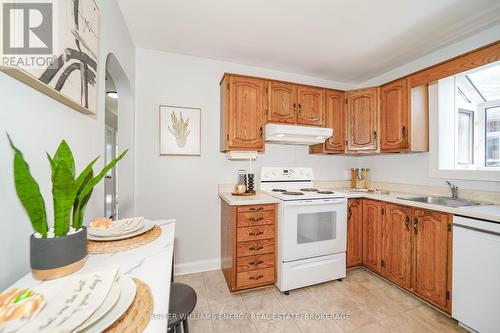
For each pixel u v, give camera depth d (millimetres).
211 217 2350
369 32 1855
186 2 1520
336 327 1478
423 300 1735
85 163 1052
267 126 2166
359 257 2275
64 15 786
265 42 2020
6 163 593
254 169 2518
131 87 1976
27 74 611
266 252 1924
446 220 1543
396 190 2494
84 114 1040
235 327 1481
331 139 2479
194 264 2277
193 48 2129
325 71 2646
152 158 2162
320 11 1601
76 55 876
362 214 2289
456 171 1935
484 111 1986
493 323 1275
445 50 2090
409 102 2098
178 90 2232
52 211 783
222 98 2230
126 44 1770
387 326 1480
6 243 593
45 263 575
